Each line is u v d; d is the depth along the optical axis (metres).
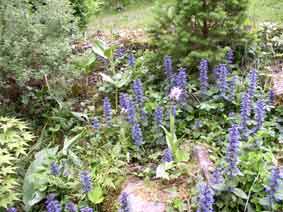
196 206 0.68
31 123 1.02
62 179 0.82
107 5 1.98
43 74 0.97
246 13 1.06
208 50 1.00
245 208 0.67
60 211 0.71
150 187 0.75
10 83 1.00
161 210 0.69
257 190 0.68
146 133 0.92
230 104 0.94
